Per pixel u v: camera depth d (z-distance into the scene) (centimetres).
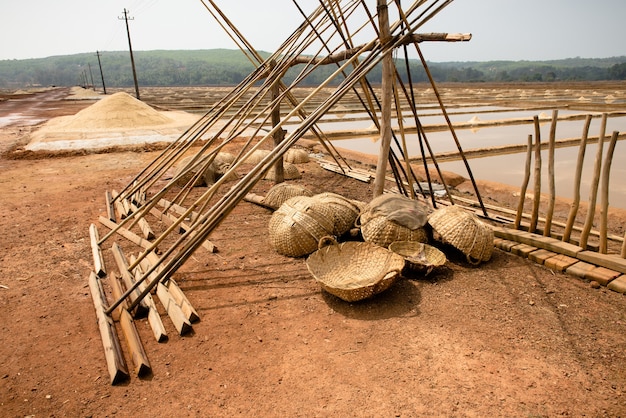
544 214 566
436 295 351
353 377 256
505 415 228
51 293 356
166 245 455
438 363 268
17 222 527
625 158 970
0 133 1387
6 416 228
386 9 423
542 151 1078
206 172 692
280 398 241
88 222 531
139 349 272
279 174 677
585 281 372
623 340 291
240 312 327
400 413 229
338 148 1032
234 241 466
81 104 2956
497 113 2073
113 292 351
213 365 268
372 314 324
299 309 331
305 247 420
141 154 995
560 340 291
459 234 391
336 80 10488
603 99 2669
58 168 847
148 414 230
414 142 1254
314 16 507
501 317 319
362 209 453
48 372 262
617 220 520
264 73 571
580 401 237
